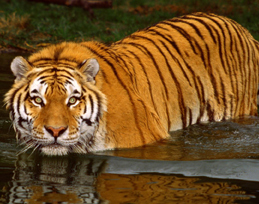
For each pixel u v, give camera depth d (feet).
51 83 25.43
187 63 33.30
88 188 21.76
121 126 27.78
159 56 32.22
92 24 68.69
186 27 34.73
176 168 24.93
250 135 31.37
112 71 28.68
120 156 26.73
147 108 29.32
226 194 21.47
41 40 61.52
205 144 29.35
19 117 25.96
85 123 26.02
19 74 26.45
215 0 81.51
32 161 25.70
